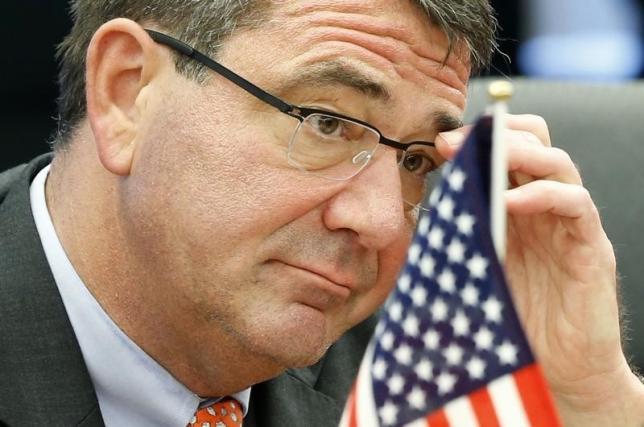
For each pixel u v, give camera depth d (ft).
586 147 21.61
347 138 14.89
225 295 14.98
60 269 16.24
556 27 30.32
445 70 15.16
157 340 15.99
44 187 17.02
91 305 16.11
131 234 15.56
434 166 15.66
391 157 15.02
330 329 15.52
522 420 11.64
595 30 30.81
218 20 14.78
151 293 15.66
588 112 21.81
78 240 16.15
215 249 14.85
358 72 14.51
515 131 16.37
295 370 18.08
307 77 14.51
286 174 14.65
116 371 16.15
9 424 15.67
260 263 14.84
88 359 16.14
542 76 30.42
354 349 19.08
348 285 15.10
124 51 15.43
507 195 15.58
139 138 15.33
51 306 16.06
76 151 16.33
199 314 15.29
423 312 12.03
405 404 11.96
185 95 14.93
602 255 16.21
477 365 11.83
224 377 15.90
